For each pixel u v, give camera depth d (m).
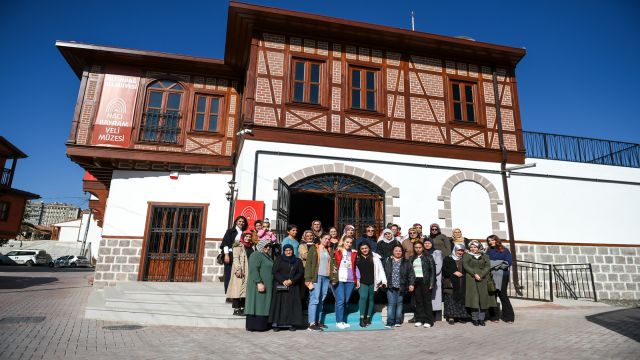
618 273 10.20
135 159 10.27
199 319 5.92
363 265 6.15
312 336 5.34
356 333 5.60
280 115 9.10
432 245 6.68
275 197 8.62
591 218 10.40
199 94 11.26
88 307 6.30
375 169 9.29
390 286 6.12
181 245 10.09
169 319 5.98
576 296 9.49
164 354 4.20
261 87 9.16
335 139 9.23
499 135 10.32
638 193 10.97
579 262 10.02
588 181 10.66
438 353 4.37
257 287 5.62
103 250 9.82
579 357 4.07
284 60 9.45
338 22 9.50
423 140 9.78
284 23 9.43
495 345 4.74
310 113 9.30
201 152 10.76
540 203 10.14
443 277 6.62
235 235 6.43
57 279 14.86
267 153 8.80
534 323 6.28
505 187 9.96
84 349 4.33
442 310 6.82
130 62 10.81
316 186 9.05
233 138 11.05
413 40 10.07
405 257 6.36
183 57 10.81
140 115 10.59
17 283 12.27
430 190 9.46
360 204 9.16
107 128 10.29
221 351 4.39
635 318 6.52
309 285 5.73
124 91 10.63
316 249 5.96
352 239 6.21
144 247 9.94
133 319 6.06
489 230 9.59
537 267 9.69
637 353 4.20
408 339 5.18
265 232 6.52
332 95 9.53
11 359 3.84
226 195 9.97
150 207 10.23
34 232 46.22
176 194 10.36
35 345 4.43
